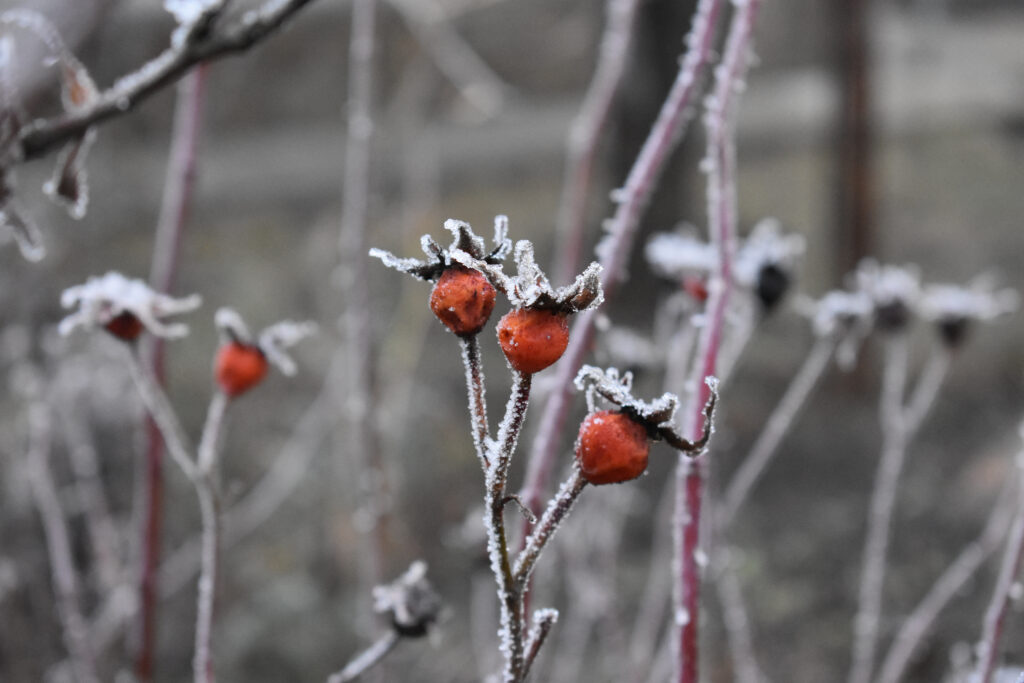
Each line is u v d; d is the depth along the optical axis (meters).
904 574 1.88
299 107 5.07
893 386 0.83
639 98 2.70
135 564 0.75
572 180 0.70
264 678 1.65
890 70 4.46
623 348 0.79
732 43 0.54
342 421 1.79
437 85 2.17
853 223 2.76
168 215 0.70
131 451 1.47
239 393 0.56
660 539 0.91
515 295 0.45
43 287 1.34
